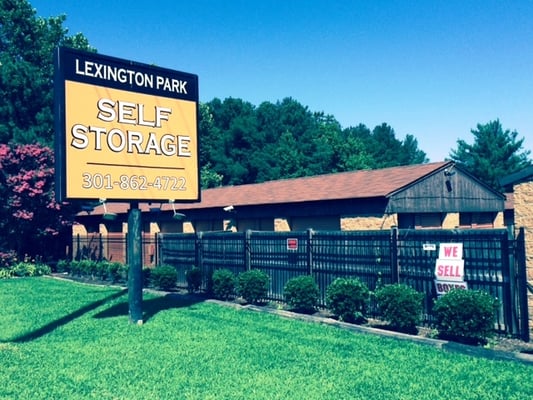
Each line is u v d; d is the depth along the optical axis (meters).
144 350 9.09
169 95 12.83
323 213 22.73
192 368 7.86
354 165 55.81
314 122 80.00
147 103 12.38
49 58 44.50
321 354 8.56
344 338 9.80
